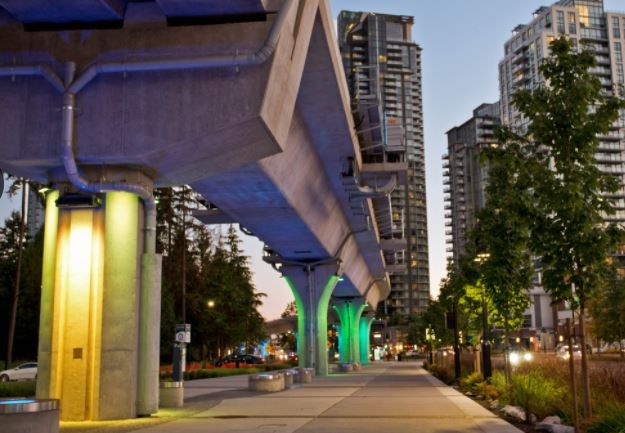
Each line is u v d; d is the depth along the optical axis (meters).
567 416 14.16
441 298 66.31
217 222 42.97
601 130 12.26
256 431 14.12
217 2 16.09
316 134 31.61
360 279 77.81
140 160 16.88
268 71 16.47
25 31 17.34
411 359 137.50
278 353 146.50
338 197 43.06
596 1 198.00
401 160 41.81
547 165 12.60
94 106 16.84
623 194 158.50
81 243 17.59
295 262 53.25
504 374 25.41
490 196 23.44
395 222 69.38
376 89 36.81
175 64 16.42
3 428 10.48
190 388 33.12
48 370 17.05
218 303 79.69
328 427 14.76
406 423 15.38
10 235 69.81
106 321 17.30
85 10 16.62
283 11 16.47
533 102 12.59
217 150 17.38
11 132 16.98
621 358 60.47
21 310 65.19
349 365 59.25
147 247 18.47
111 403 16.97
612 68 192.50
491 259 23.77
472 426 14.62
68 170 16.56
